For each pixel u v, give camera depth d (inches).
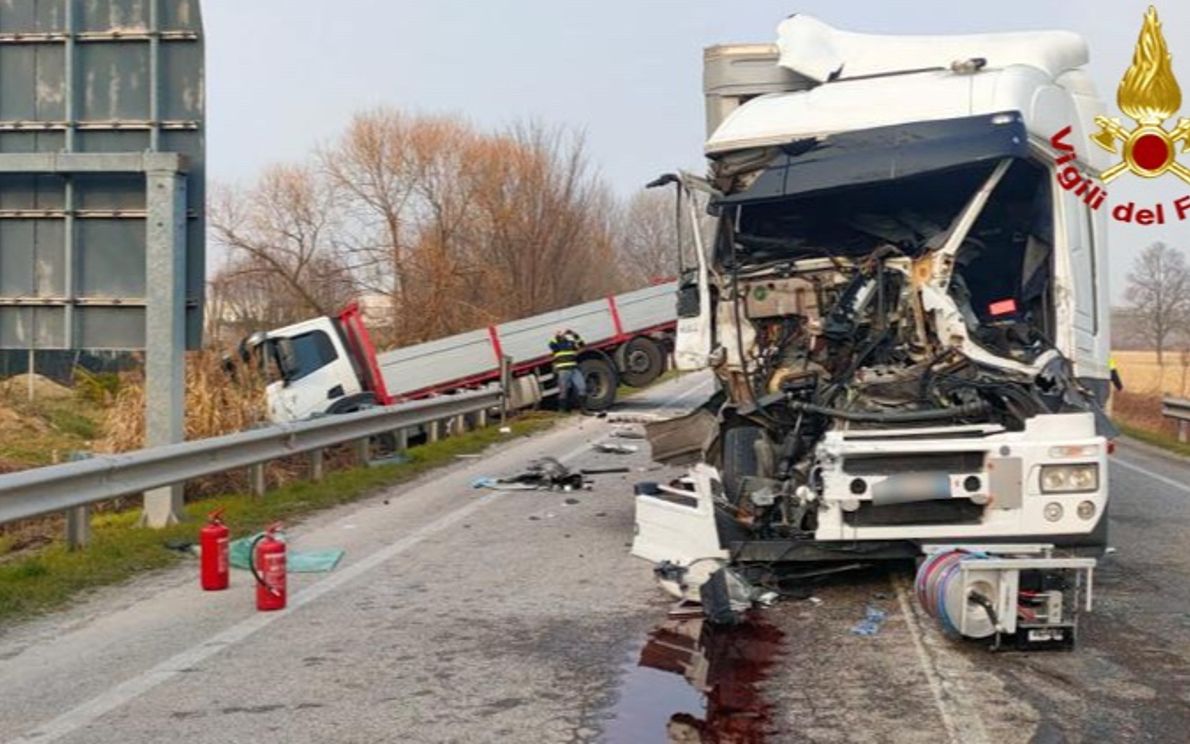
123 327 466.0
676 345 384.5
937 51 400.5
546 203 1822.1
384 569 379.9
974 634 274.7
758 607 322.0
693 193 379.2
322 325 822.5
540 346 1089.4
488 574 370.9
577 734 223.6
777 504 340.8
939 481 310.0
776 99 387.9
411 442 857.5
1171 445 853.2
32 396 976.9
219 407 625.6
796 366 363.9
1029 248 368.2
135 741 222.1
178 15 465.1
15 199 467.2
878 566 371.9
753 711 236.4
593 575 368.5
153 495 457.4
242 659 277.4
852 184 349.4
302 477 606.2
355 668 269.1
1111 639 289.9
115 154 455.5
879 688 250.7
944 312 344.8
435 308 1478.8
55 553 397.1
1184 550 413.1
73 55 468.1
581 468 657.0
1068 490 308.7
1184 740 217.3
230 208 1649.9
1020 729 223.5
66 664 274.5
